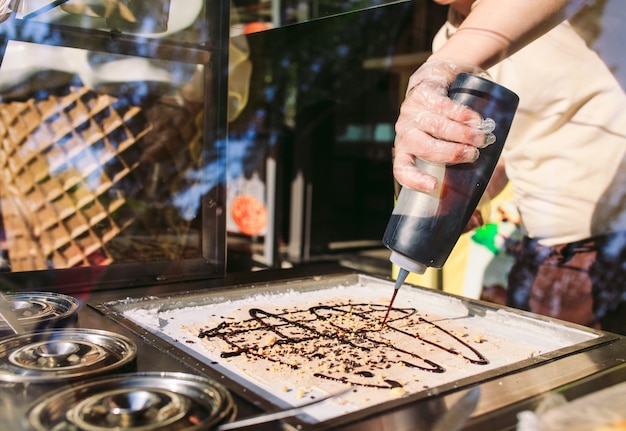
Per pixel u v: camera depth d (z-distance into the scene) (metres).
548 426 0.61
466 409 0.72
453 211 0.97
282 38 2.11
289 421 0.68
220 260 1.49
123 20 1.27
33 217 1.62
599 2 1.46
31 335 0.91
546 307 1.71
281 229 2.56
